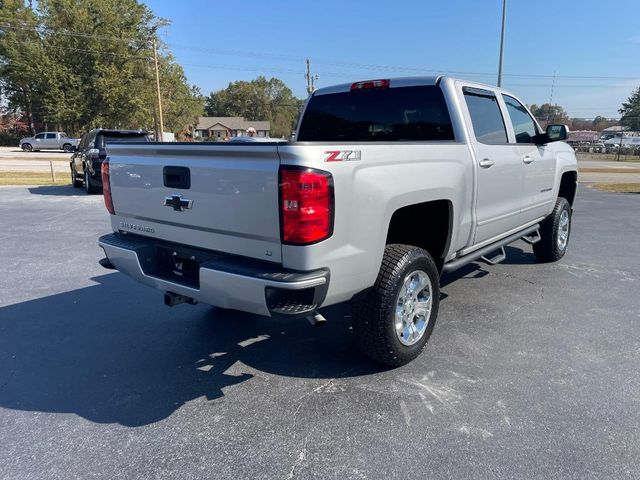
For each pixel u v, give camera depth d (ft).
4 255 22.79
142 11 153.99
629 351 12.64
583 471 8.10
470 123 13.85
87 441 9.02
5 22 143.33
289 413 9.89
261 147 8.95
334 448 8.75
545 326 14.29
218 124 355.15
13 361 12.26
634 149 172.65
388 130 15.20
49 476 8.07
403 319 11.47
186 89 183.93
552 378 11.21
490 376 11.32
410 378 11.27
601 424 9.42
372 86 15.14
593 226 31.04
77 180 51.85
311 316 9.56
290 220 8.80
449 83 13.80
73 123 149.07
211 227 10.16
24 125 190.08
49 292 17.60
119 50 146.72
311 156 8.75
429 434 9.12
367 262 10.02
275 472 8.14
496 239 15.99
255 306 9.31
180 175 10.53
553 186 19.53
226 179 9.64
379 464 8.30
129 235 12.55
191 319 15.11
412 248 11.37
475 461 8.36
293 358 12.41
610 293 17.35
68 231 28.55
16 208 37.14
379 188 9.97
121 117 151.84
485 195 14.17
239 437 9.11
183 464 8.36
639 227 30.68
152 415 9.88
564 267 20.81
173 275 11.28
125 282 18.78
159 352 12.80
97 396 10.62
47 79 141.49
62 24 142.51
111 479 8.00
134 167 11.67
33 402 10.36
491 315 15.16
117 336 13.80
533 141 17.83
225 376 11.48
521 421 9.52
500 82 75.77
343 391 10.73
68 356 12.55
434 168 11.60
